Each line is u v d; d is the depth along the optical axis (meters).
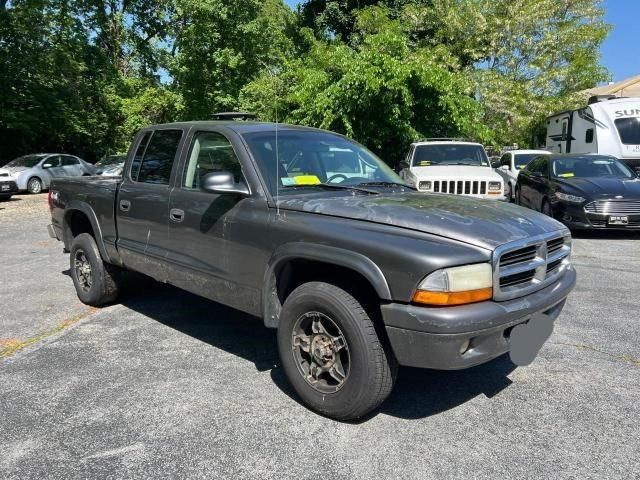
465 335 2.84
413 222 3.10
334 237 3.17
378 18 23.50
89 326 5.05
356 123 14.63
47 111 23.62
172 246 4.34
